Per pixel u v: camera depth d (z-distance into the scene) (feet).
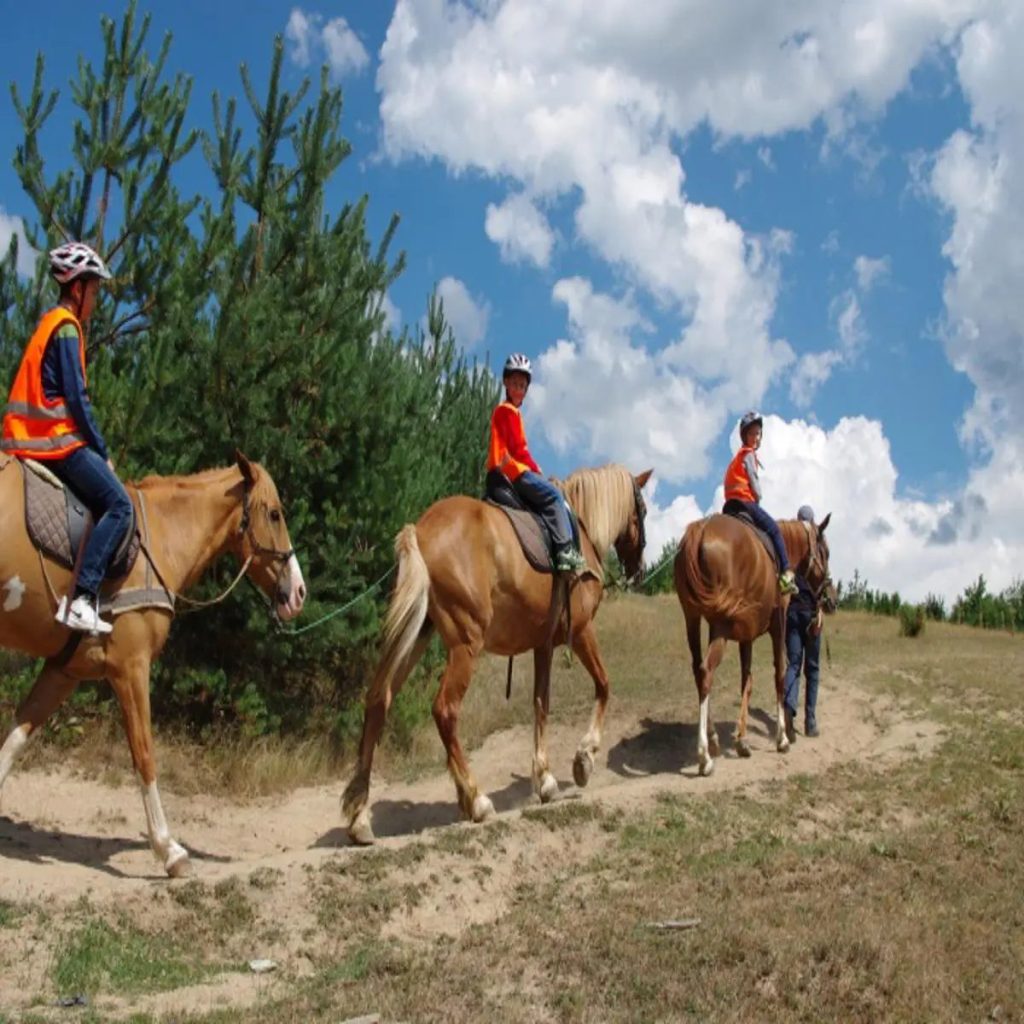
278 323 35.12
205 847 27.99
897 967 18.70
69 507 22.36
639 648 60.08
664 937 20.51
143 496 24.81
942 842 28.02
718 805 31.48
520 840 27.50
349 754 37.55
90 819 28.22
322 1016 17.33
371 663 39.37
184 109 35.04
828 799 32.76
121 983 18.86
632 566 35.68
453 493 58.23
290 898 23.25
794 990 18.01
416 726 40.50
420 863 25.44
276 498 26.48
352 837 26.91
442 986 18.48
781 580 37.60
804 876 25.00
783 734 39.50
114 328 35.04
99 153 34.09
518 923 22.22
